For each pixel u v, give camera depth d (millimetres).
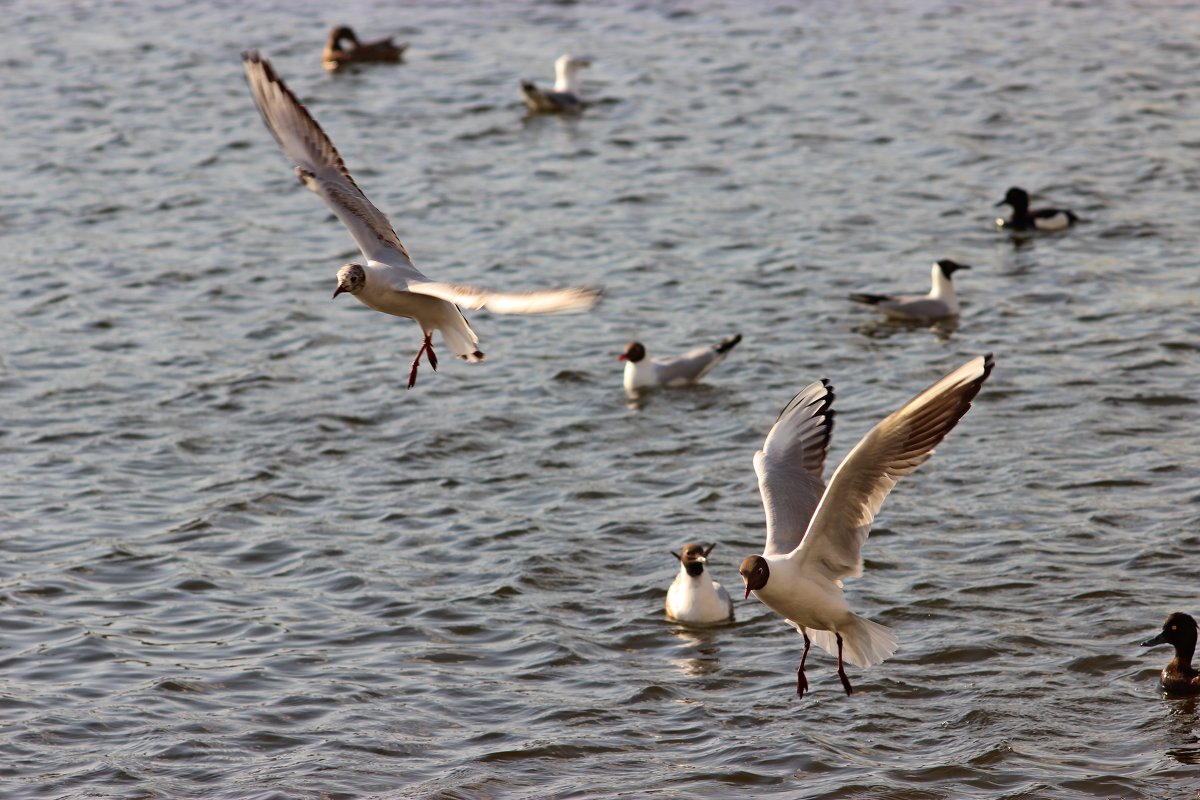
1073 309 26219
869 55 43844
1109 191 32312
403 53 46000
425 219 31438
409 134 37781
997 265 28609
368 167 35062
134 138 37094
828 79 41500
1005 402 22328
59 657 15656
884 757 13836
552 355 24938
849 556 10531
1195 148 34875
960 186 33031
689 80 42000
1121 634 15820
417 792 13273
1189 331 24750
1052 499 19094
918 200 32250
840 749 13953
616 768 13719
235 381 23656
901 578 17250
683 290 27562
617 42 46594
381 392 23328
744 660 15828
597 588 17438
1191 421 21391
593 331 25922
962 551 17828
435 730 14398
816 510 10289
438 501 19719
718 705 14891
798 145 36031
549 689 15211
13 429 21781
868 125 37344
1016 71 41562
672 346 25141
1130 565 17250
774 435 11453
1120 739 13984
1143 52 43188
